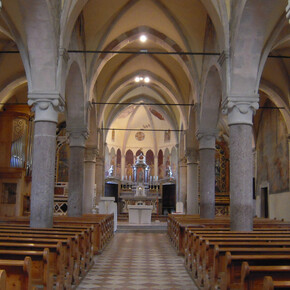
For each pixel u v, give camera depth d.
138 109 35.22
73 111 16.67
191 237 8.66
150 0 16.27
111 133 35.94
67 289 6.54
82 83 16.16
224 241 6.85
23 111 20.42
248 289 4.21
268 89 18.52
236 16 11.05
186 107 23.11
